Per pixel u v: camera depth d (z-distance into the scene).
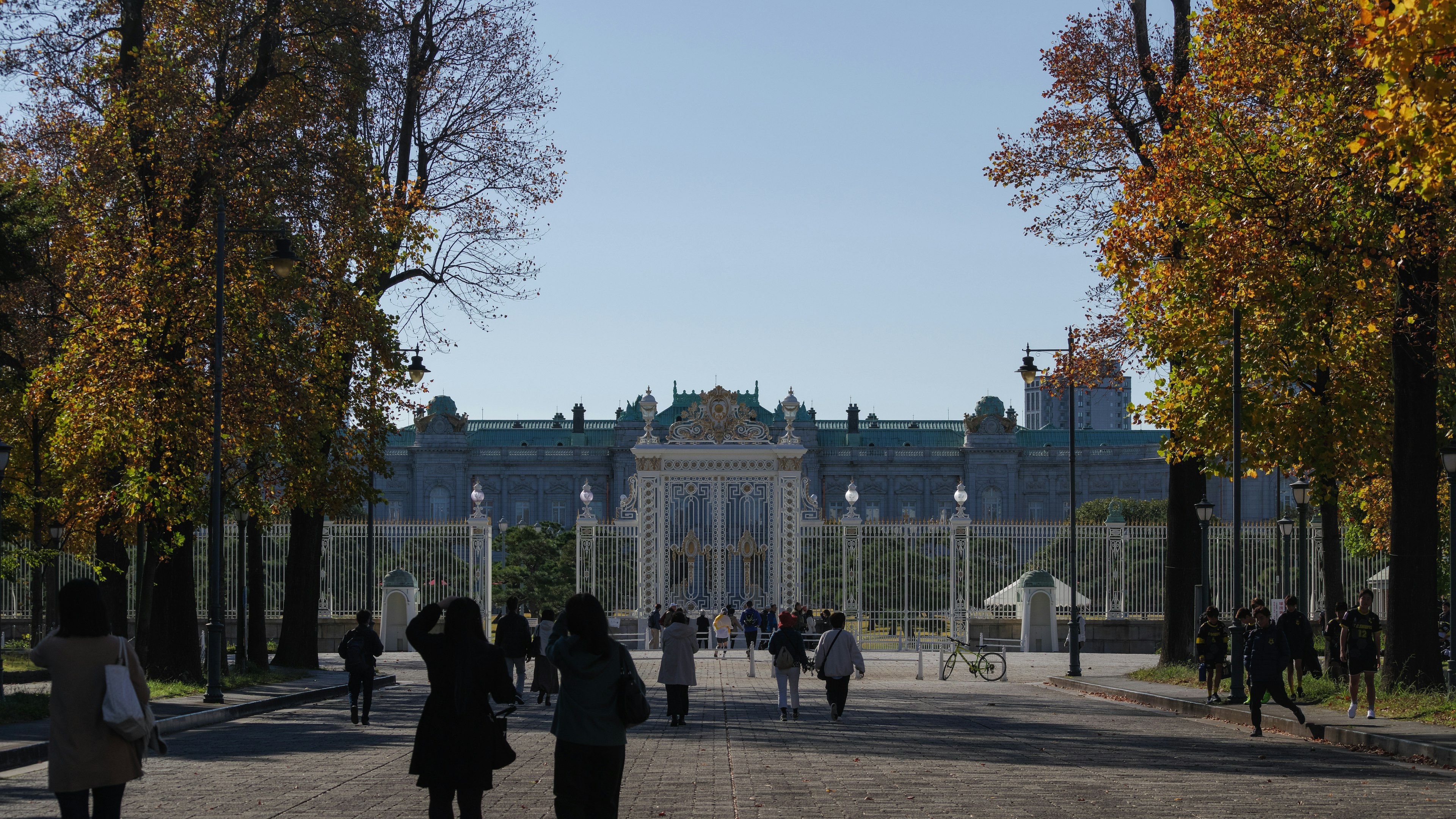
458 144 36.25
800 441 156.88
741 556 45.84
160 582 28.89
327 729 21.61
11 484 37.69
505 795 13.68
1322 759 17.33
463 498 156.00
